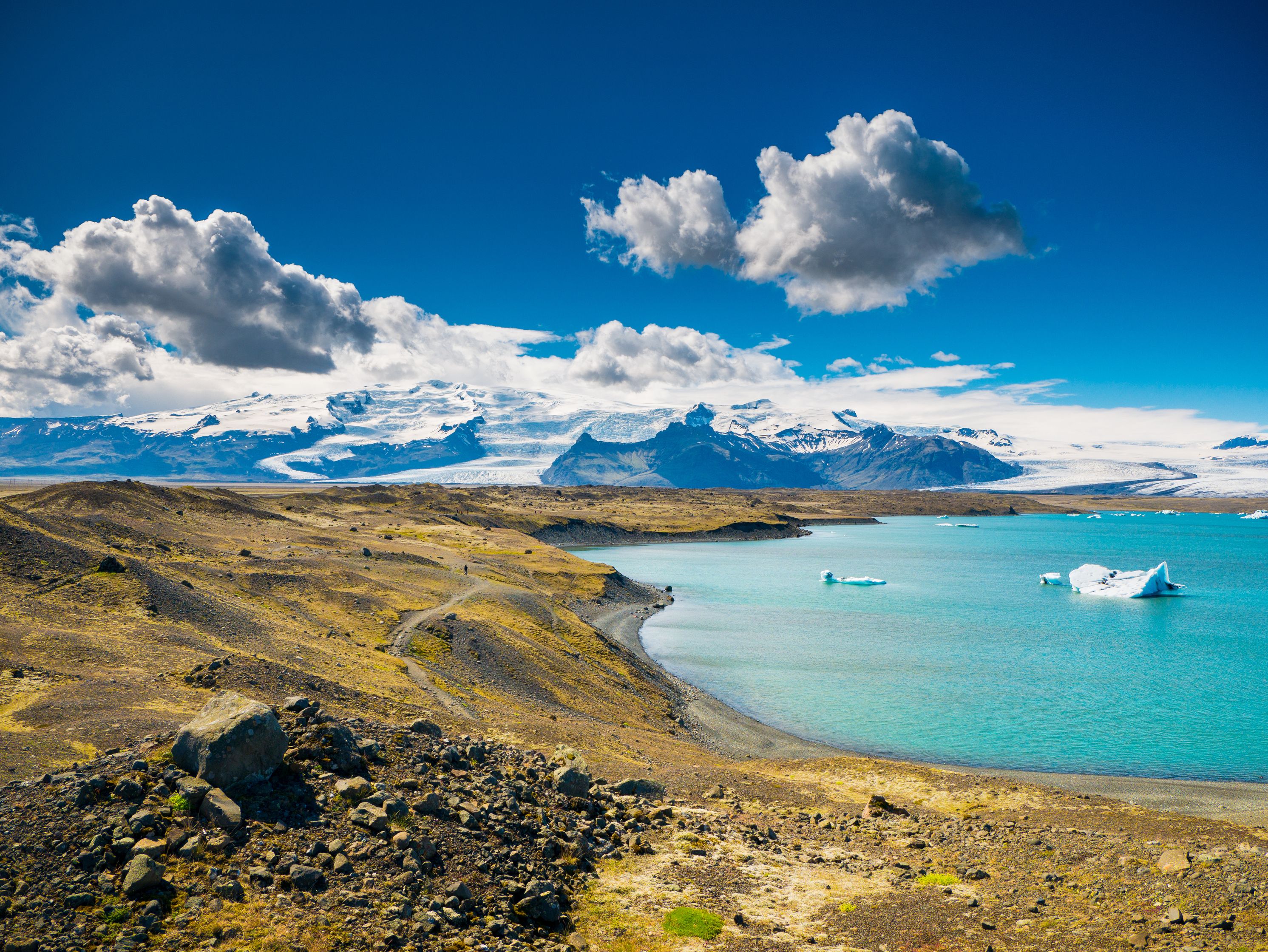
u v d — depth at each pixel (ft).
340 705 163.12
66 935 61.41
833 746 262.67
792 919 88.53
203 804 79.36
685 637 464.24
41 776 88.28
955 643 447.83
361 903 72.64
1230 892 88.48
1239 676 369.09
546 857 94.68
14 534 267.80
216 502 650.02
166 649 192.34
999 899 95.50
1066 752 256.73
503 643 316.81
